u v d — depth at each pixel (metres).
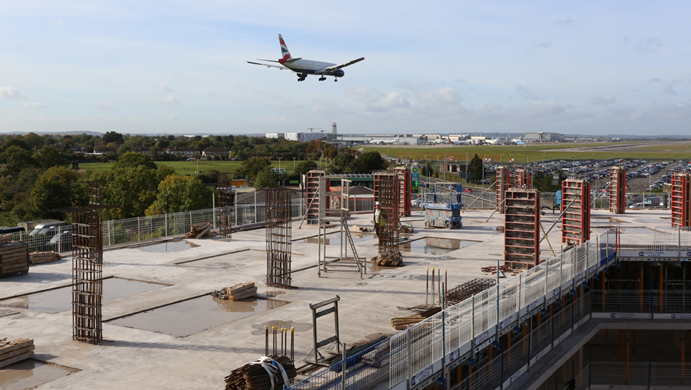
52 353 24.28
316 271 41.19
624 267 43.91
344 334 26.33
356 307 31.28
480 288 32.78
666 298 39.53
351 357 18.19
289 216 38.31
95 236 26.28
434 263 44.03
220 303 32.72
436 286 36.06
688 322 38.41
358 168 190.12
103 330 27.55
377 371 19.00
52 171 134.62
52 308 31.52
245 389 18.09
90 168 196.88
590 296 39.09
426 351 20.62
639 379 37.75
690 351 42.38
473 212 79.50
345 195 40.81
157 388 20.50
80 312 25.83
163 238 56.12
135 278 38.88
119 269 41.78
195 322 28.84
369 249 50.03
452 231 61.12
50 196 103.75
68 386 20.70
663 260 38.88
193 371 22.16
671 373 38.50
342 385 17.56
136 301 32.94
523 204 42.16
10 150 165.00
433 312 28.77
